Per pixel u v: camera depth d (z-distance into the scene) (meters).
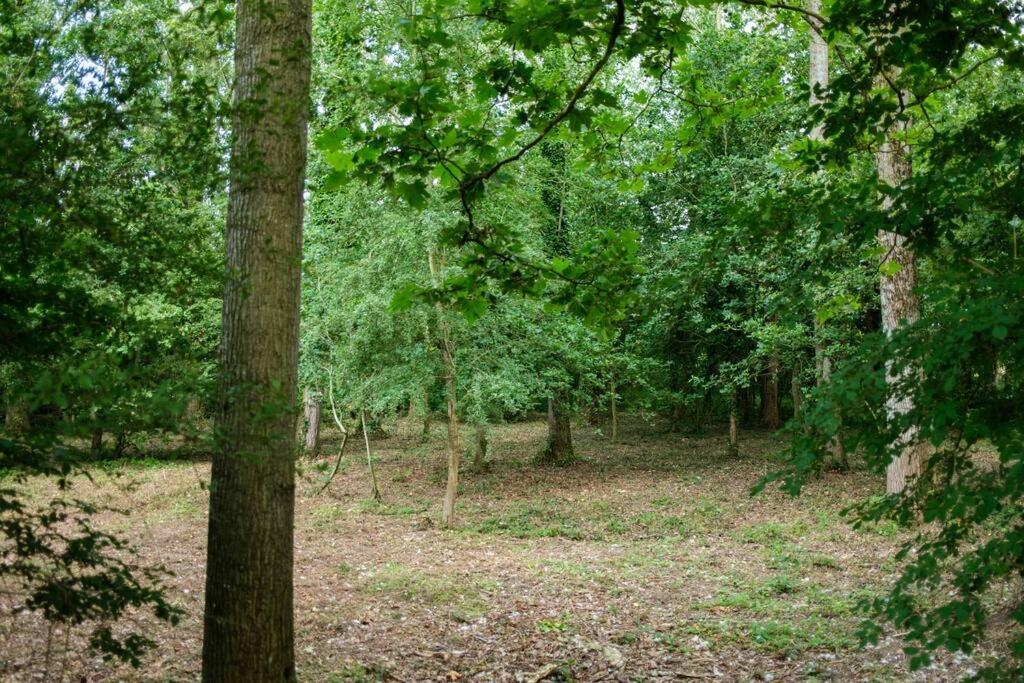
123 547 3.07
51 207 2.75
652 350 19.61
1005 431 2.97
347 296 12.86
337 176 3.96
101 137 2.72
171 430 2.57
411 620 7.52
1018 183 3.60
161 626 6.76
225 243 3.66
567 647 6.76
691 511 13.55
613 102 4.14
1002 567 2.82
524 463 19.47
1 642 5.57
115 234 2.87
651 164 5.34
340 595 8.38
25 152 2.51
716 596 8.34
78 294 2.97
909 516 3.27
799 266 4.14
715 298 18.67
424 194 4.10
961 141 3.69
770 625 7.19
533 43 3.98
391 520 13.34
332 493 15.80
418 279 11.98
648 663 6.37
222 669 3.42
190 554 9.93
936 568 3.03
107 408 2.44
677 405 24.66
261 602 3.45
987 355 2.97
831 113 4.18
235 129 3.31
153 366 2.66
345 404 14.73
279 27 3.64
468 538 11.98
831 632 6.92
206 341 3.62
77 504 2.94
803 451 3.12
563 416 19.23
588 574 9.40
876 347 2.97
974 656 5.63
